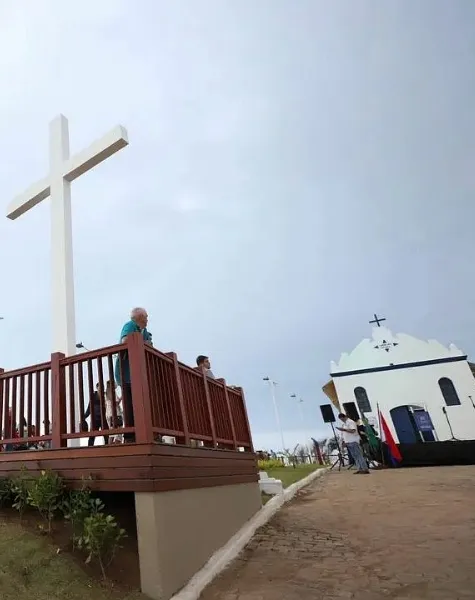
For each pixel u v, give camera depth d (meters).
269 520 6.84
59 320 7.67
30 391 5.21
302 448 29.31
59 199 8.64
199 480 4.99
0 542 3.90
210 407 6.02
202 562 4.54
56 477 4.38
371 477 11.52
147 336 5.84
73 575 3.64
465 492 7.94
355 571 4.32
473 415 23.92
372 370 26.06
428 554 4.61
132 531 4.62
